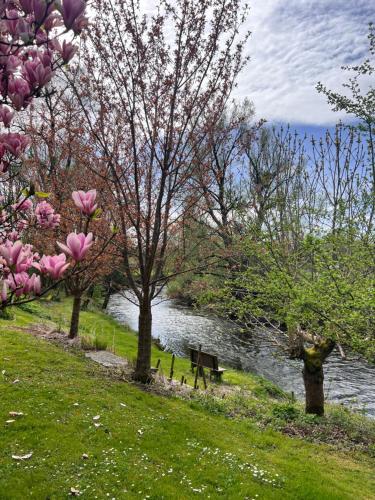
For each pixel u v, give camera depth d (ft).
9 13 5.87
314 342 36.88
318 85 29.84
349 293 26.21
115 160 31.35
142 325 35.58
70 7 5.66
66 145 33.22
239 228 38.63
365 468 25.88
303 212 37.52
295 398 48.24
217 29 28.89
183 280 54.29
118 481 18.47
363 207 29.76
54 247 33.94
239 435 27.96
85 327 66.49
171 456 21.88
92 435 22.53
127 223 35.40
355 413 39.99
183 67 29.68
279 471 22.66
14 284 6.46
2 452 19.80
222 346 75.77
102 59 29.12
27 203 7.98
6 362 33.09
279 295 32.24
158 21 28.25
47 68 6.15
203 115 32.12
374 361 26.81
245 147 34.06
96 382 32.12
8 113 6.56
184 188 33.40
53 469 18.90
